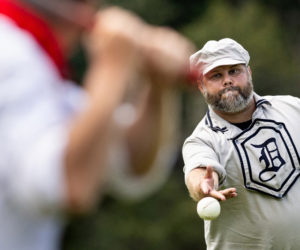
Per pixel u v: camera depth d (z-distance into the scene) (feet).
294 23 402.72
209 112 61.77
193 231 315.37
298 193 59.00
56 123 18.44
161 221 314.14
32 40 19.86
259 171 59.06
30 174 17.83
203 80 60.70
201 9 390.83
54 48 20.49
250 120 60.34
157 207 317.22
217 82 59.98
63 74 21.31
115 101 18.44
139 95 21.07
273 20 370.32
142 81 20.07
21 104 18.48
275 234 59.16
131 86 20.24
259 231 59.52
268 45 344.28
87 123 18.03
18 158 18.02
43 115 18.44
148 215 314.55
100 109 18.19
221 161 59.77
